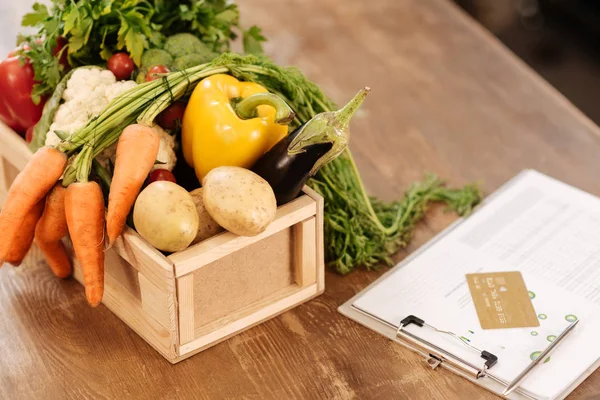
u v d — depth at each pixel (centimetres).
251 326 127
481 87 179
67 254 135
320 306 131
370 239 141
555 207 146
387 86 179
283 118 119
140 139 118
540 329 123
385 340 124
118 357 122
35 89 137
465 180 155
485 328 123
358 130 168
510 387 114
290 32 195
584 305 127
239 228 113
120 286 128
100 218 118
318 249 128
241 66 130
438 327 124
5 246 121
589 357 119
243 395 116
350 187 139
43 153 118
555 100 175
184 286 114
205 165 126
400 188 154
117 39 140
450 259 136
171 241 111
